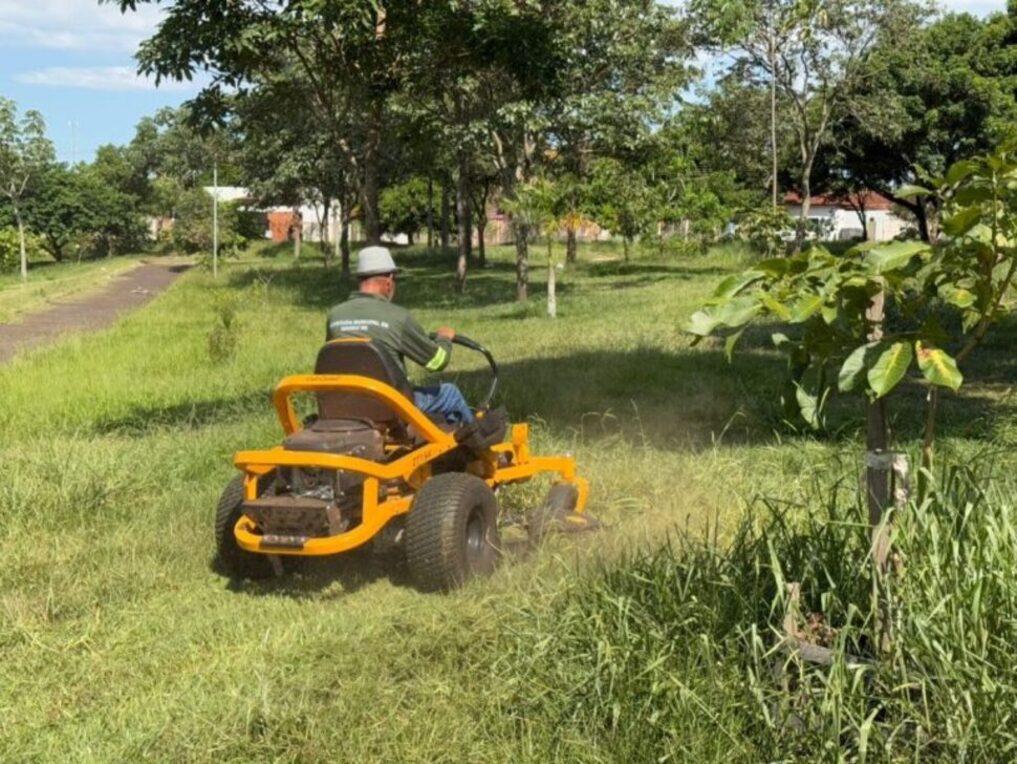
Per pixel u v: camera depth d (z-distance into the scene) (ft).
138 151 278.26
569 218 75.82
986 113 140.77
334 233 251.80
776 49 113.39
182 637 18.06
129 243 262.67
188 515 24.50
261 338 63.67
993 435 27.94
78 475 26.35
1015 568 13.05
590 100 88.53
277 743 14.32
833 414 32.86
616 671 13.91
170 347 60.08
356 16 41.45
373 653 16.69
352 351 20.17
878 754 12.06
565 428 31.37
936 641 12.41
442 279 131.64
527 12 48.98
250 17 43.96
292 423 20.86
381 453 19.67
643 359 44.80
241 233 233.35
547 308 79.92
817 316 12.85
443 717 14.65
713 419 33.35
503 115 83.35
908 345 11.61
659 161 118.11
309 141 108.17
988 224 12.21
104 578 20.81
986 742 11.68
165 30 43.42
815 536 14.96
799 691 12.99
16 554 22.26
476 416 22.57
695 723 13.08
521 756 13.65
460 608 18.25
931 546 13.16
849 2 115.14
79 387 44.75
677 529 17.60
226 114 49.90
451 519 19.47
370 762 13.83
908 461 14.89
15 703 16.07
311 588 20.45
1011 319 53.98
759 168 161.38
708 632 14.07
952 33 143.02
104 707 15.78
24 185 161.38
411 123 80.69
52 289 124.36
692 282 112.68
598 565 17.48
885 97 134.92
